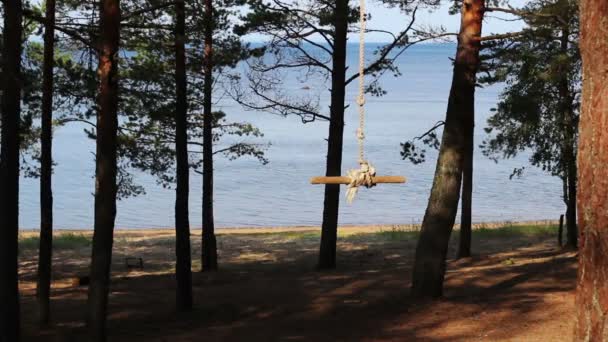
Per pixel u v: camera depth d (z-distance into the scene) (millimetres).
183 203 15750
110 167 11781
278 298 16438
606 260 5879
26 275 23375
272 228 41938
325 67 21547
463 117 14211
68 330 14086
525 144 23047
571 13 14375
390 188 58531
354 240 31172
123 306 16656
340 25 21047
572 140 21547
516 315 12781
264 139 83188
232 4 20453
